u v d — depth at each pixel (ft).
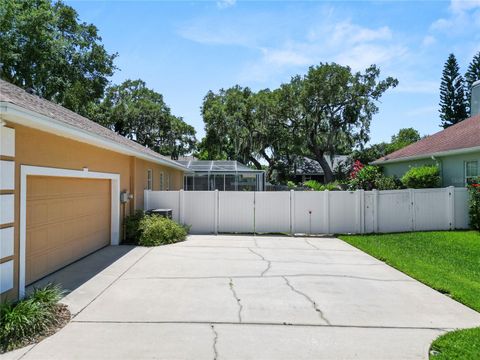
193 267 26.32
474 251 31.73
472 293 19.84
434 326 15.61
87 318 16.21
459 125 64.23
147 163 46.80
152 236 35.88
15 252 18.03
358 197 43.55
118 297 19.27
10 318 14.19
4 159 16.85
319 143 109.19
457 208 44.14
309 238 40.96
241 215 43.96
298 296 19.70
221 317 16.44
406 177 52.65
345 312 17.26
